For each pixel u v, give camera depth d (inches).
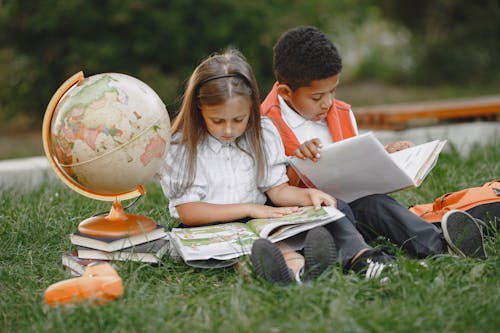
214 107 135.7
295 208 142.1
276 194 149.6
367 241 152.6
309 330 104.8
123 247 136.9
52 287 119.0
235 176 148.6
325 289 117.0
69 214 178.5
